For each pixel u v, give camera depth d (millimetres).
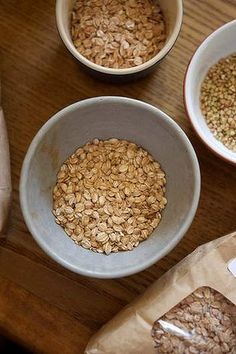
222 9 617
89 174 608
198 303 558
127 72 576
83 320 597
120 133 611
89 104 568
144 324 549
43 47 619
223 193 606
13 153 611
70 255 578
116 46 615
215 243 554
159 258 547
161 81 615
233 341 558
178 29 573
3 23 620
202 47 583
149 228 599
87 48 615
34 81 616
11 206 602
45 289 600
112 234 597
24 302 597
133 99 581
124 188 605
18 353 692
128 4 625
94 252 595
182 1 608
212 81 632
